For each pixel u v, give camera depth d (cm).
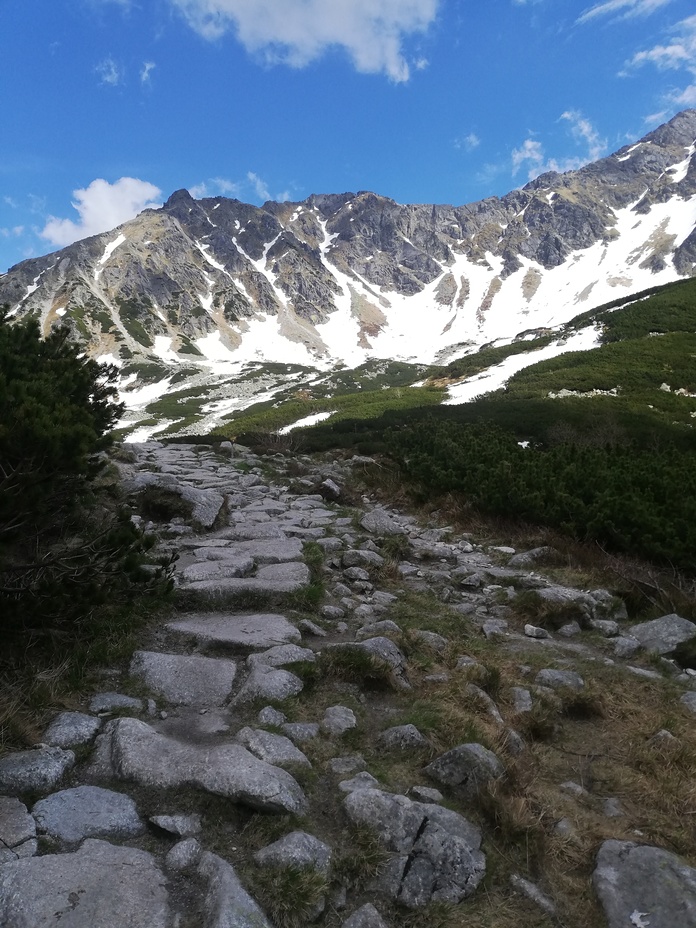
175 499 896
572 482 1127
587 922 267
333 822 305
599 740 427
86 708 389
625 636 622
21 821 280
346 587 674
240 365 16225
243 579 639
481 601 703
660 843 319
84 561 486
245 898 246
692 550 805
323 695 438
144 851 276
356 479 1443
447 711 421
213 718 395
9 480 453
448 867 280
